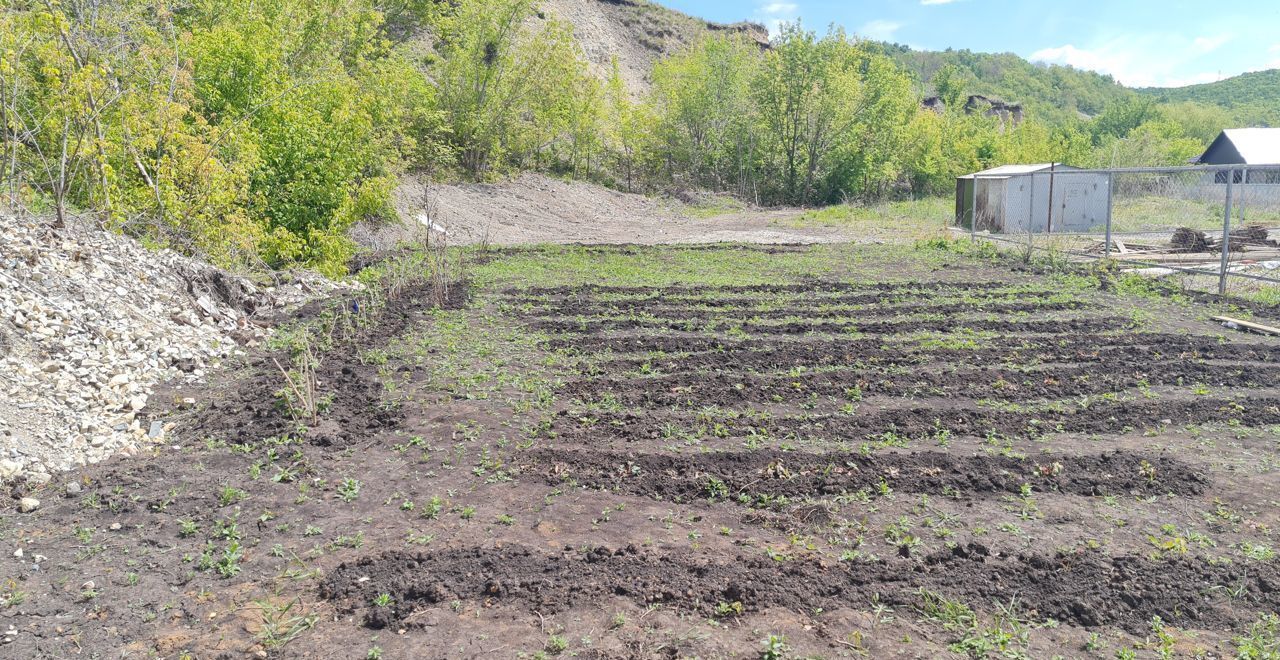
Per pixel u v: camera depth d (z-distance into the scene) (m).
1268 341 8.85
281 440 5.83
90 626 3.62
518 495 5.01
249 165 11.75
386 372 7.49
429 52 35.38
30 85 9.88
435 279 11.11
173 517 4.68
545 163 39.03
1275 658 3.28
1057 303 10.98
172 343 7.64
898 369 7.65
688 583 3.90
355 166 13.71
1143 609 3.70
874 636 3.49
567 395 6.92
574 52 36.28
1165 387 7.11
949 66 77.50
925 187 47.00
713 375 7.45
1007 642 3.43
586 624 3.59
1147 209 24.66
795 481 5.13
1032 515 4.66
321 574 4.06
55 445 5.44
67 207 9.62
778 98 41.59
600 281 13.14
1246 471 5.26
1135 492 4.96
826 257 16.69
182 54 12.48
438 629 3.57
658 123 43.38
